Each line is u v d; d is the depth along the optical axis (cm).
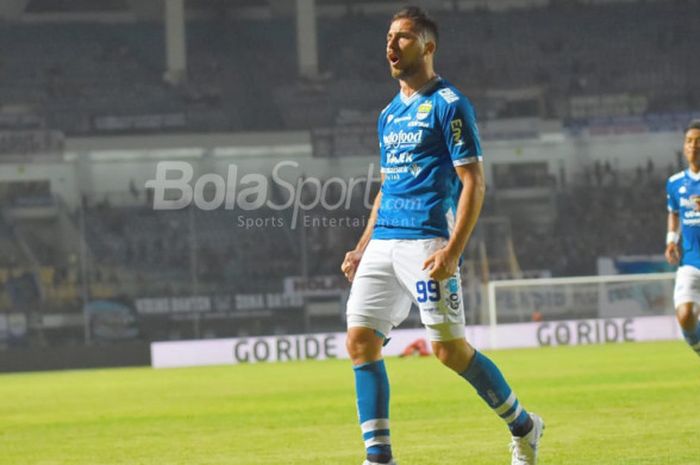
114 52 12862
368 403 1878
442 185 1877
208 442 3095
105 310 10312
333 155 11406
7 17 12912
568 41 13050
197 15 13175
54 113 12075
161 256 10631
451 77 12838
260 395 5022
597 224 11138
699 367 5362
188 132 11938
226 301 10388
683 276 3962
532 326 8875
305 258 10125
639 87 12675
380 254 1902
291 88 12675
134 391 5781
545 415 3350
